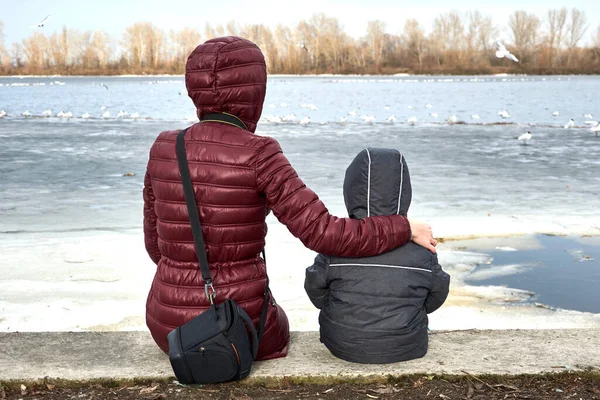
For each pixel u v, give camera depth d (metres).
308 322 5.20
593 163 14.87
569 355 3.28
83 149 17.77
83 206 9.86
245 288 2.96
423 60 136.00
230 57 2.83
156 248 3.33
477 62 133.38
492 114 34.69
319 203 2.89
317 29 135.50
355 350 3.14
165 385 3.04
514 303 5.74
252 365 3.16
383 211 3.05
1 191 11.18
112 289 5.98
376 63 135.75
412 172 13.47
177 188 2.88
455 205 9.90
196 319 2.86
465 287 6.17
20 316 5.30
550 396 2.93
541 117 32.38
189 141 2.88
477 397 2.92
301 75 135.12
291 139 20.70
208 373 2.85
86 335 3.57
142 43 143.50
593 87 72.94
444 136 21.80
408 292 3.11
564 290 6.08
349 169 3.15
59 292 5.89
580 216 9.12
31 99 52.12
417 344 3.19
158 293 3.02
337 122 28.83
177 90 70.50
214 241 2.90
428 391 2.98
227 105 2.88
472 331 3.62
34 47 143.88
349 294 3.13
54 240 7.74
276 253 7.13
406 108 40.50
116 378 3.07
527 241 7.79
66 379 3.07
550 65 129.12
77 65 145.12
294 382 3.05
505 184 11.91
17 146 18.45
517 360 3.22
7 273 6.43
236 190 2.84
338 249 2.91
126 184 11.94
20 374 3.11
